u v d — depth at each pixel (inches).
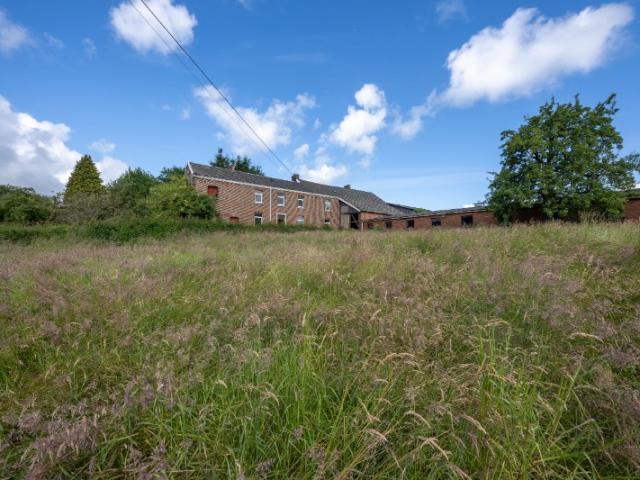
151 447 53.9
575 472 47.6
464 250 183.0
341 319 100.6
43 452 46.7
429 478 46.9
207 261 215.8
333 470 48.2
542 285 102.7
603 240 173.0
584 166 788.0
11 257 235.1
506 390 58.6
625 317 87.7
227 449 51.4
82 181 1908.2
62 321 99.0
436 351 79.4
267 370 67.1
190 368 74.1
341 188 1780.3
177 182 984.9
